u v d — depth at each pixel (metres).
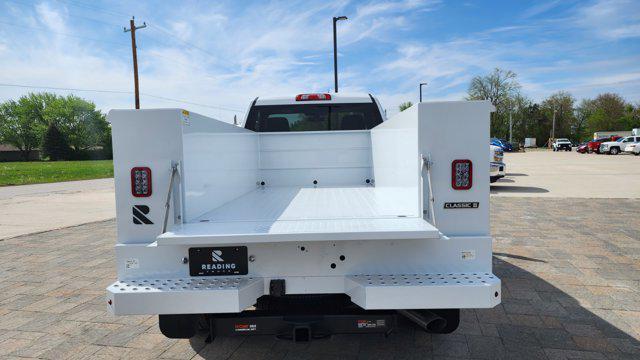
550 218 8.68
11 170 40.50
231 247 2.43
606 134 69.00
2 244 7.43
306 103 5.32
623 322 3.65
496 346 3.26
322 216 2.66
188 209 2.49
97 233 8.42
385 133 3.54
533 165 27.17
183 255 2.43
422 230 2.12
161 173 2.42
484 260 2.40
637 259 5.60
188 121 2.51
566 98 87.62
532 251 6.06
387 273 2.42
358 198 3.56
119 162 2.43
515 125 76.44
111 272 5.64
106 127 87.69
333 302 2.76
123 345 3.46
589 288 4.51
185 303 2.26
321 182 4.58
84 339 3.58
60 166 50.62
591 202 10.91
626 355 3.08
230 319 2.61
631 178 17.70
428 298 2.24
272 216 2.70
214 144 3.02
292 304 2.78
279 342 3.45
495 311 3.94
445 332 2.88
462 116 2.37
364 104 5.36
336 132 4.53
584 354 3.11
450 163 2.39
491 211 9.63
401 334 3.53
